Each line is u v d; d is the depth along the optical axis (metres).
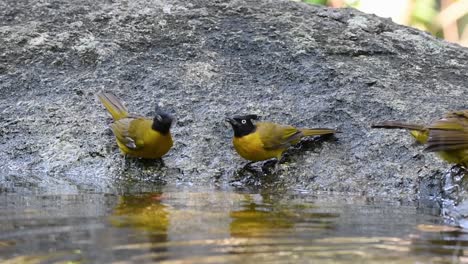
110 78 13.27
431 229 8.41
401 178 10.74
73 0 15.44
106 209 9.18
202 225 8.31
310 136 11.59
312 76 12.95
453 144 10.10
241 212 9.08
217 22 14.59
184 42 14.07
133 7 15.11
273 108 12.25
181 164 11.57
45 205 9.46
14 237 7.77
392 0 19.16
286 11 15.11
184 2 15.29
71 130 12.34
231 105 12.46
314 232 8.11
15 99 13.12
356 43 14.05
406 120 11.72
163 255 7.10
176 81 13.06
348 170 11.05
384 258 7.15
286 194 10.55
